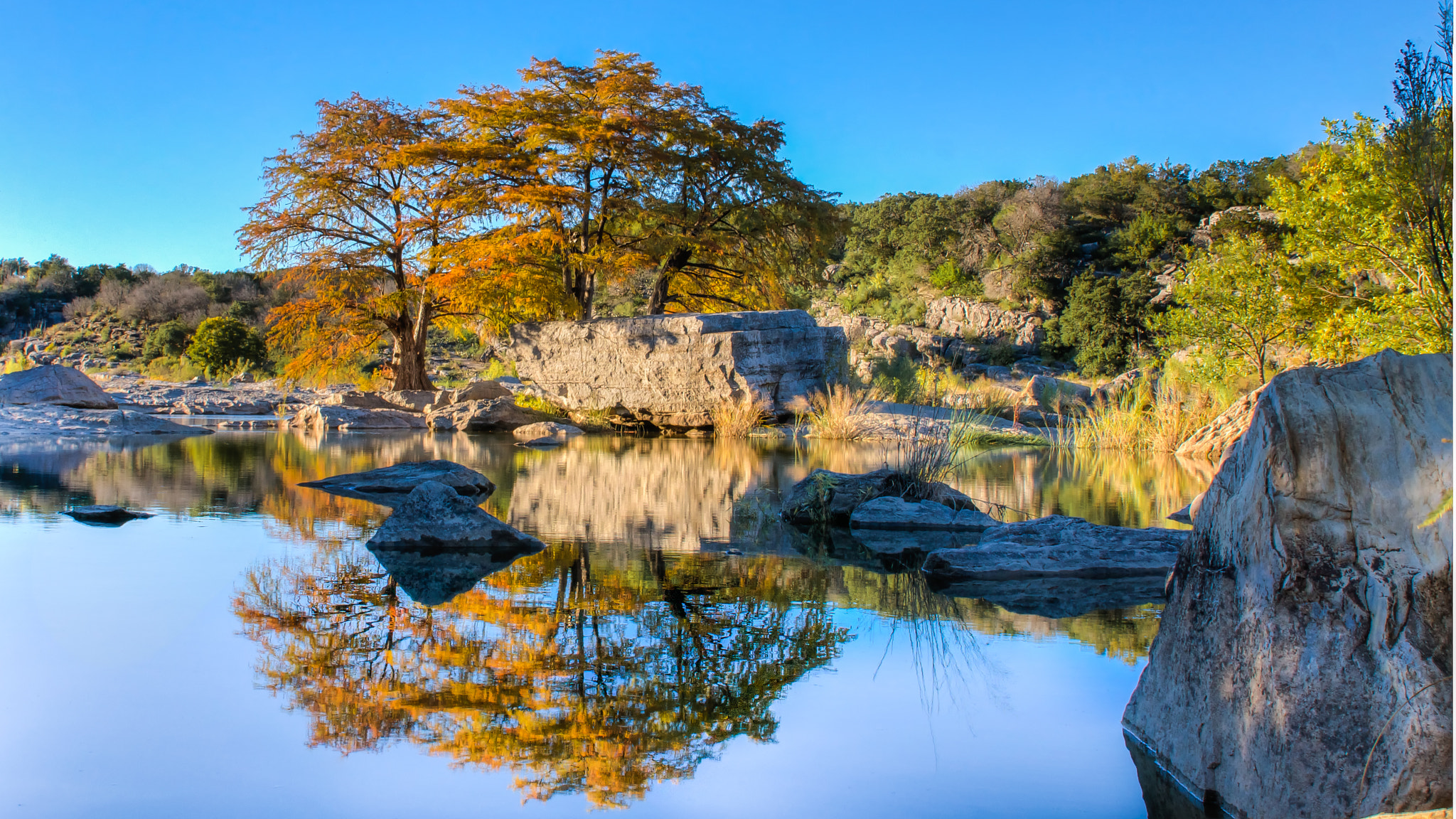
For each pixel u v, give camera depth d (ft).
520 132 86.69
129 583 14.92
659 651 11.56
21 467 33.19
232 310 209.15
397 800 7.40
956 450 27.40
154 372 137.28
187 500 25.13
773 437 57.72
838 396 59.21
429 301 93.15
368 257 93.15
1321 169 38.27
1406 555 7.04
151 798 7.38
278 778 7.77
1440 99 16.55
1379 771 6.58
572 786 7.71
